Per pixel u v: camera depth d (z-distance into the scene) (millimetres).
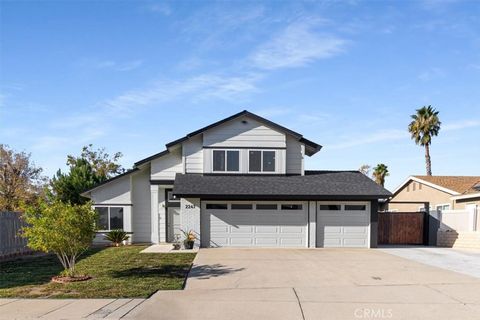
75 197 25438
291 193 18391
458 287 9445
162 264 13164
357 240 18906
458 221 19438
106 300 8086
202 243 18562
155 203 21094
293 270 12023
